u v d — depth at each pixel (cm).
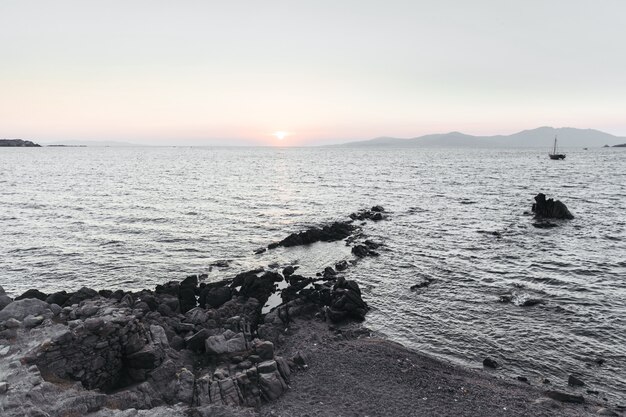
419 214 6238
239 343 2034
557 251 4153
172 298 2725
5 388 1379
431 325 2614
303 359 2067
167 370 1775
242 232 5119
